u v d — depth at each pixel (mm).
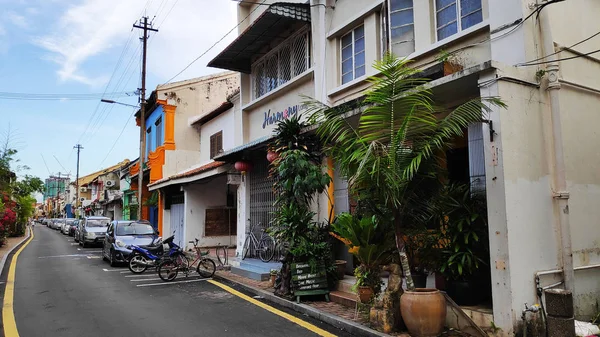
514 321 5168
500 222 5348
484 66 5473
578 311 5914
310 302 7887
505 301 5246
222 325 6746
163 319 7184
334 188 9641
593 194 6418
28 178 36562
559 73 6223
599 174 6570
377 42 9148
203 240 18219
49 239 31453
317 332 6312
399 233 5855
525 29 5980
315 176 8477
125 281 11227
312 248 8148
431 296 5492
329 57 10391
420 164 5715
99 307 8156
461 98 6664
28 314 7633
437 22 7926
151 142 25422
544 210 5742
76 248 22812
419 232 6367
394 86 5547
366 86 9250
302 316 7262
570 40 6527
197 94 22797
